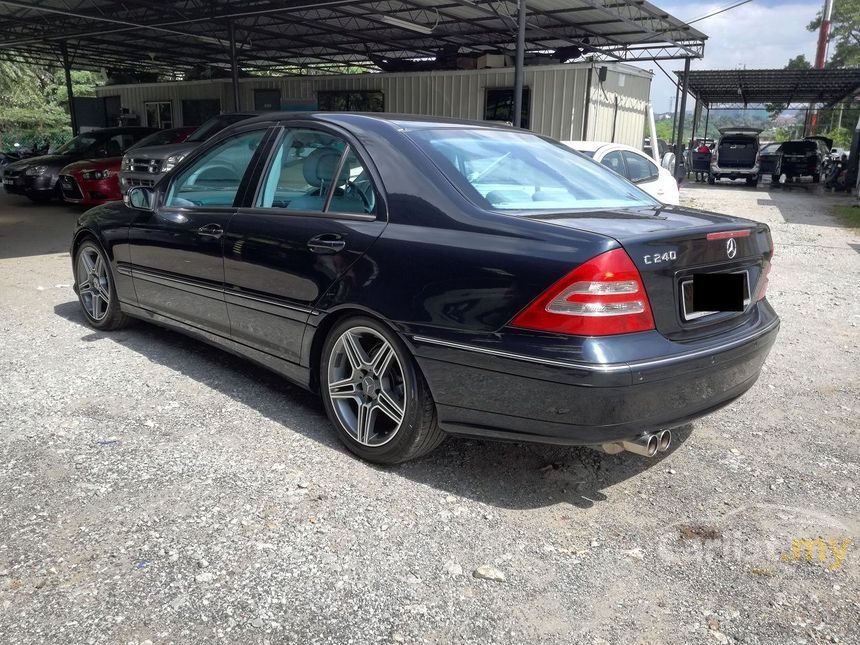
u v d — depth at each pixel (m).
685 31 17.45
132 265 4.71
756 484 3.27
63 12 14.69
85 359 4.65
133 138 14.86
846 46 60.91
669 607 2.38
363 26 17.09
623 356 2.61
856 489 3.24
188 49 22.33
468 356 2.83
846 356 5.28
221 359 4.71
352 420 3.39
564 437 2.71
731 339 3.03
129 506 2.87
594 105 15.66
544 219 2.89
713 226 3.00
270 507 2.90
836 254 10.39
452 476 3.24
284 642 2.15
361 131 3.46
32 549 2.57
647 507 3.03
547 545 2.72
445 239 2.95
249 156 3.97
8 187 14.39
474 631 2.24
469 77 17.12
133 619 2.23
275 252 3.58
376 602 2.35
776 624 2.31
